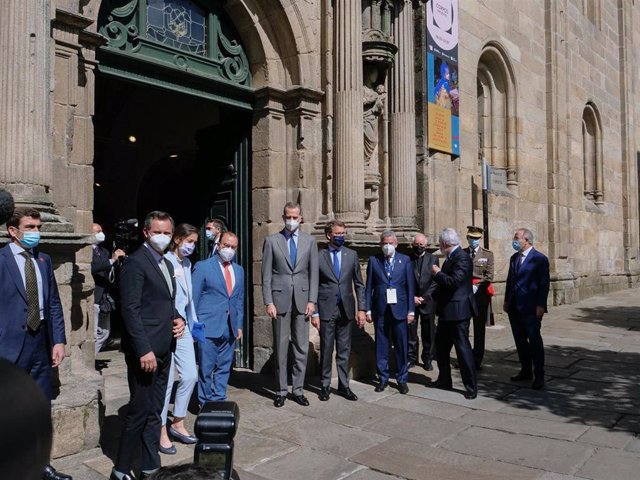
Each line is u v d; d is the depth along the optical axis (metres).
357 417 5.51
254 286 7.52
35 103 4.48
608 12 19.44
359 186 7.60
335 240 6.23
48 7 4.64
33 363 3.73
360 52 7.69
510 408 5.86
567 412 5.71
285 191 7.62
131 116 13.20
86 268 5.31
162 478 1.02
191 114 13.13
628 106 20.44
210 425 1.29
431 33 9.77
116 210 13.32
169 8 6.71
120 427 5.00
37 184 4.47
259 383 6.80
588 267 17.22
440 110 9.98
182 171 14.78
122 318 3.74
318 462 4.36
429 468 4.25
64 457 4.23
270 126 7.50
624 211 20.30
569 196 15.62
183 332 4.43
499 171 11.91
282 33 7.48
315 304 5.95
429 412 5.70
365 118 8.34
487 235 10.61
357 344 7.31
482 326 7.71
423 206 9.37
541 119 14.50
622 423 5.34
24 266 3.71
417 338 7.87
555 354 8.74
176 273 4.67
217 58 7.19
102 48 5.77
